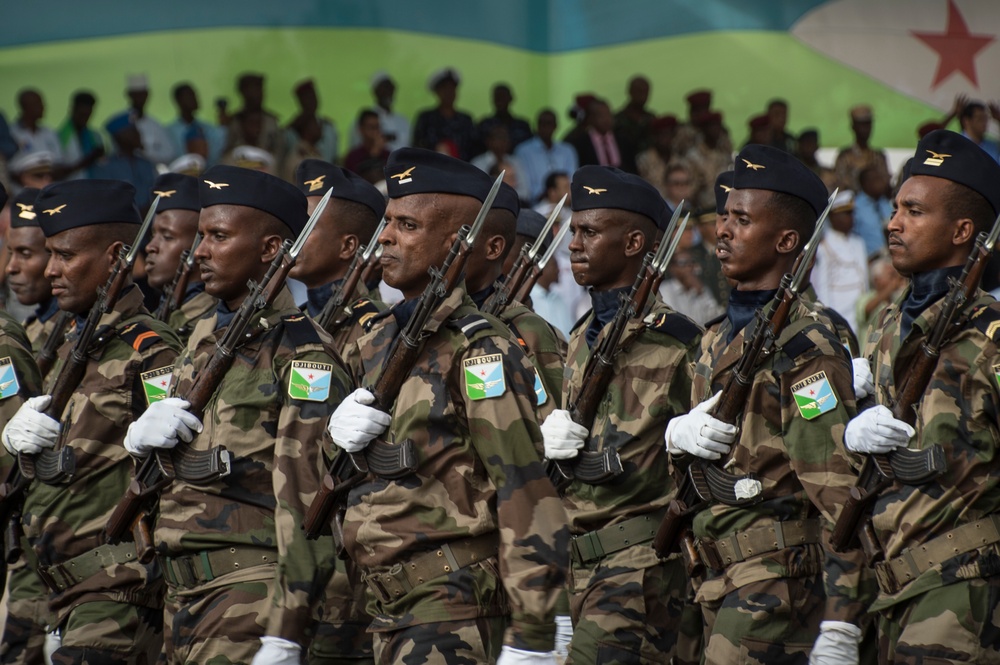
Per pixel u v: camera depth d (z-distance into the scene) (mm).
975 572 11789
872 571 12508
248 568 13000
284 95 37281
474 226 11828
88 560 15453
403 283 12508
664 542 14266
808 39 39375
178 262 20344
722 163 39375
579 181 16609
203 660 12891
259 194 13922
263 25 37062
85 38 35781
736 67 39344
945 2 39594
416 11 38219
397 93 38219
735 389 13078
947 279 12586
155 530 13531
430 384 11750
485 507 11672
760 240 13898
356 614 15273
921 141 12875
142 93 36188
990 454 11875
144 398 15789
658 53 39312
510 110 39000
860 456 12766
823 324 13047
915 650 11953
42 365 17875
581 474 15289
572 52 39406
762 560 13195
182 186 20453
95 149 35844
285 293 13656
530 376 11648
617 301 16359
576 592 15578
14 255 19641
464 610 11547
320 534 12453
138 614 15453
